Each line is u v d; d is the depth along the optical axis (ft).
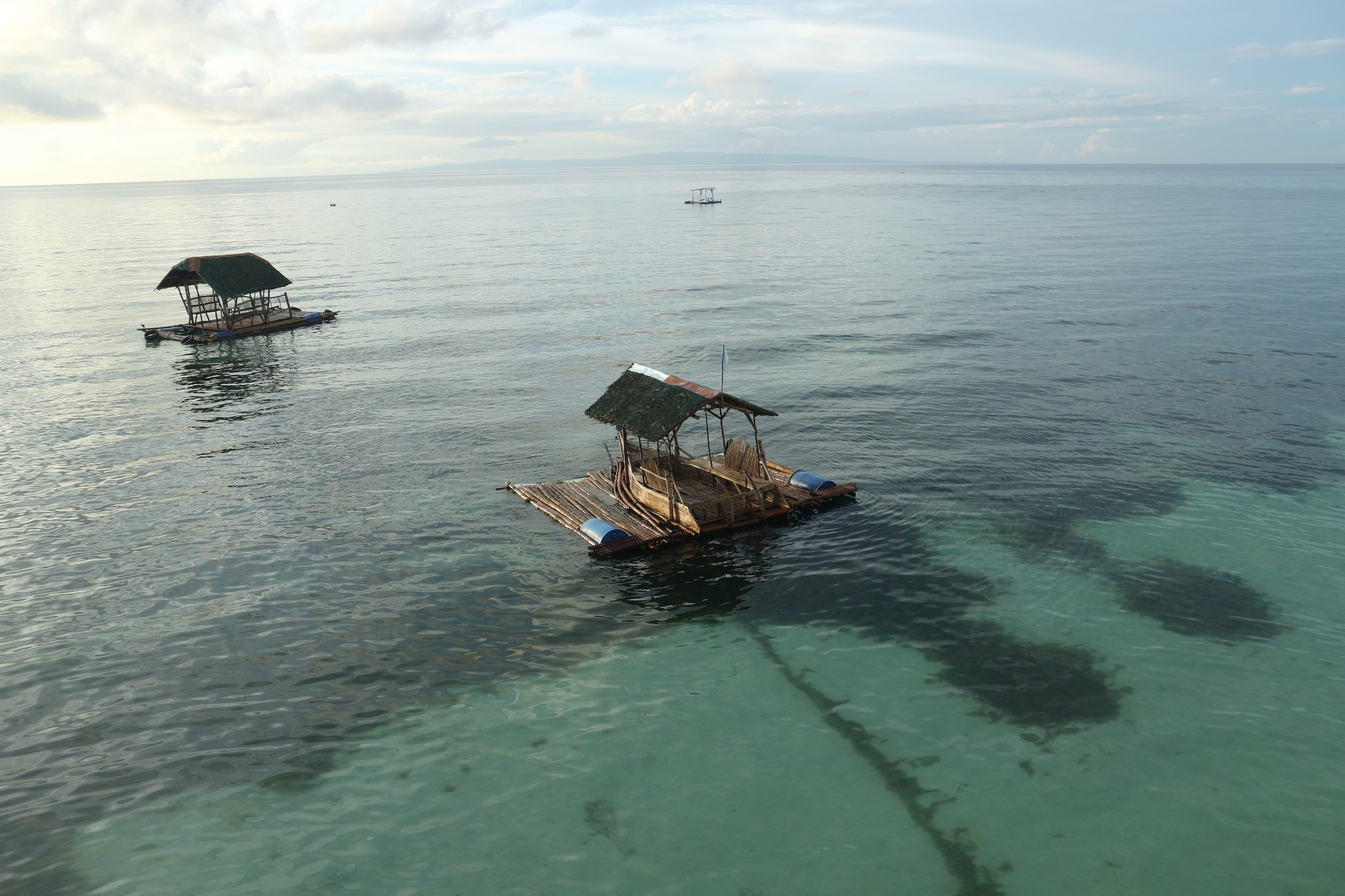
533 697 59.47
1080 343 165.17
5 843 46.39
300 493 98.78
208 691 60.54
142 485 101.91
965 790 49.08
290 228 513.04
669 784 50.16
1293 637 64.34
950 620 68.64
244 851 45.50
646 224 488.02
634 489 92.84
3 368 165.37
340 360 166.50
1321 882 41.93
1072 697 57.82
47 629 69.41
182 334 187.93
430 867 44.14
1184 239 351.46
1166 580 73.46
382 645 66.39
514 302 226.17
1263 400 124.16
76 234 515.09
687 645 66.08
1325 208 542.57
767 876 43.06
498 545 84.43
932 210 577.84
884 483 98.12
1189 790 48.55
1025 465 101.65
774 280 258.16
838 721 56.03
